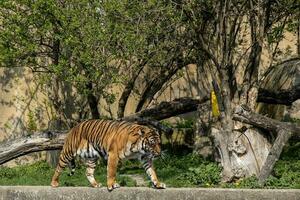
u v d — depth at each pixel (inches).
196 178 522.6
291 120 781.3
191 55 624.1
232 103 568.7
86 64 569.9
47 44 663.8
